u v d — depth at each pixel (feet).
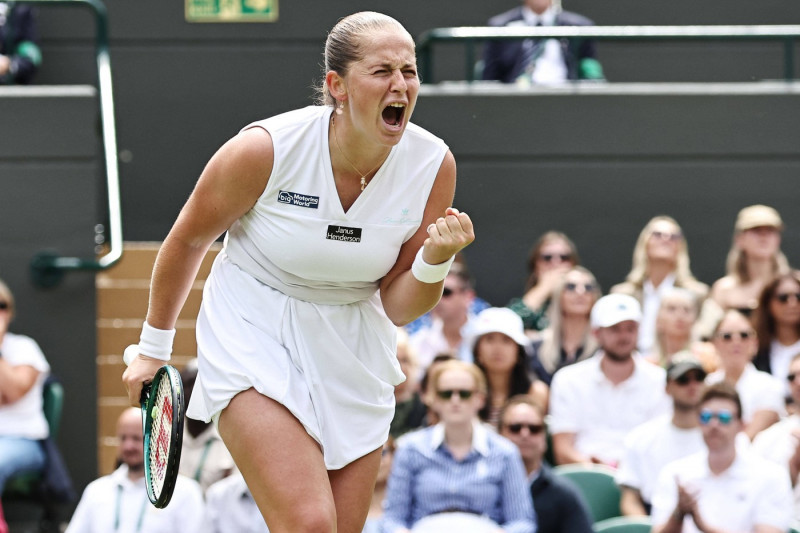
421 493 62.64
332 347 35.58
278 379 34.40
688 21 110.11
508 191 93.25
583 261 93.50
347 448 35.58
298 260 34.81
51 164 86.43
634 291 82.84
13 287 86.07
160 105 109.19
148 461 36.76
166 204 109.60
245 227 35.53
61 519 84.48
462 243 33.83
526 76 96.22
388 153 34.71
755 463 63.10
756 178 93.40
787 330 75.87
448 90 93.15
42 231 86.28
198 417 35.96
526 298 84.07
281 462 33.63
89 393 86.28
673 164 93.50
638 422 71.92
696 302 80.64
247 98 109.60
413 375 71.05
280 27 109.50
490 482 62.39
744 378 72.13
